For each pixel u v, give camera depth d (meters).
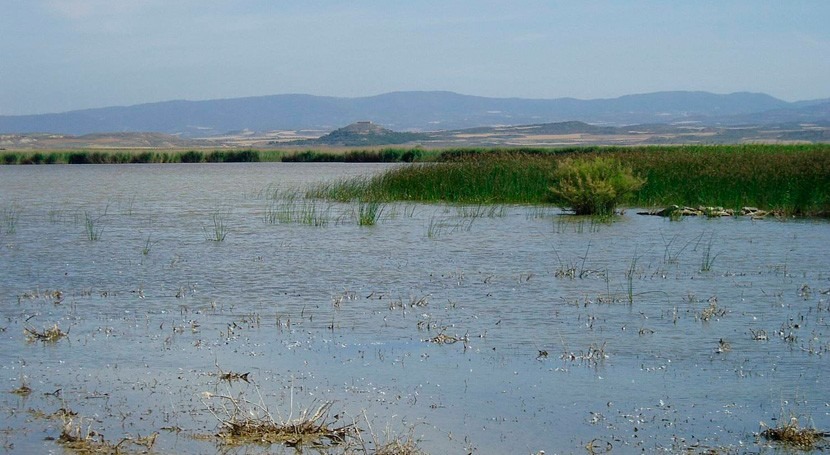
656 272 19.33
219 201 41.72
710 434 9.38
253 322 14.62
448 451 8.93
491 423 9.74
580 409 10.19
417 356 12.46
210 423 9.79
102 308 15.81
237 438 9.30
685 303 15.92
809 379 11.24
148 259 21.81
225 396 9.98
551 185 35.28
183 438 9.32
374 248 23.66
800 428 9.44
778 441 9.17
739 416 9.92
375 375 11.56
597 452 8.91
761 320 14.48
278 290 17.50
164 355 12.58
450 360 12.25
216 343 13.24
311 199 41.56
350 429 9.52
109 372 11.75
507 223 29.80
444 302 16.19
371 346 13.04
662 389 10.88
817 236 25.38
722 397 10.56
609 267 20.06
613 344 13.02
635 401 10.45
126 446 9.05
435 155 102.44
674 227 28.08
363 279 18.70
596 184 32.03
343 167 88.88
